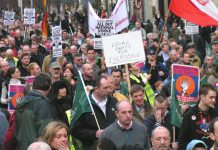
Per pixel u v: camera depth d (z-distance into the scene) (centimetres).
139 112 1603
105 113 1506
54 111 1444
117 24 2580
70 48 3034
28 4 9188
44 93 1436
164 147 1199
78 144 1496
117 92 1831
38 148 985
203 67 2339
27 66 2370
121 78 1944
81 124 1493
